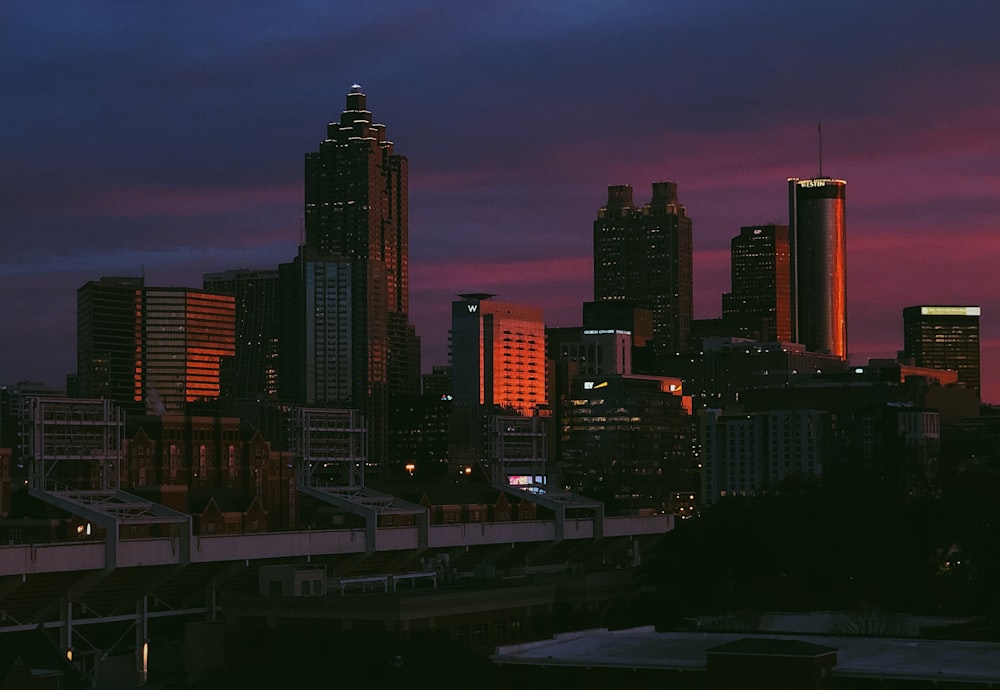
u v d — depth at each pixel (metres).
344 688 156.88
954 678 119.00
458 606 181.62
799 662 119.06
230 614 180.12
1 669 158.50
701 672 126.06
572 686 130.62
